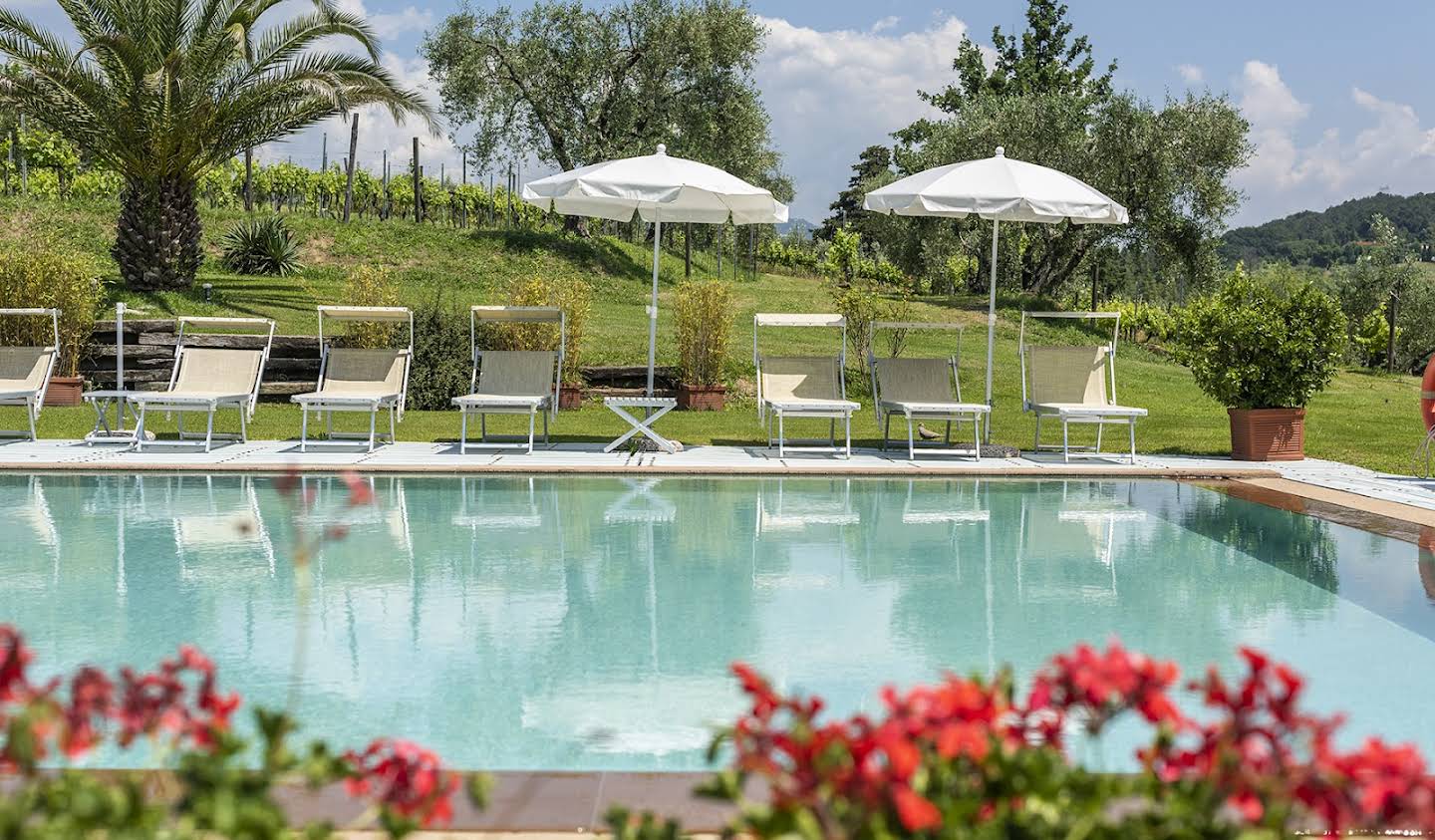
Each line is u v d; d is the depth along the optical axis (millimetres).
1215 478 8070
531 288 12312
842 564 5070
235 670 3396
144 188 14969
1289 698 1384
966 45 34375
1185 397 14336
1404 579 4809
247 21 14352
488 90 27062
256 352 9242
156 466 7668
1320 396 15359
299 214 23938
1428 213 79438
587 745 2807
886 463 8344
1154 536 5832
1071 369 9305
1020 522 6238
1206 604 4352
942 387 9289
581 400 12367
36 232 18188
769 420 9188
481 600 4328
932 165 23844
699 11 27422
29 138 27516
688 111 27500
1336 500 7004
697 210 9539
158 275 15055
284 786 2322
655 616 4113
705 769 2645
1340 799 1275
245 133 15086
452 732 2895
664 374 13047
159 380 12430
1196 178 22484
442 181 35188
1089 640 3818
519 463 8039
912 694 1357
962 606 4301
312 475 7730
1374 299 34438
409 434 10109
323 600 4293
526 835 2166
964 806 1221
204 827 1264
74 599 4250
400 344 12266
